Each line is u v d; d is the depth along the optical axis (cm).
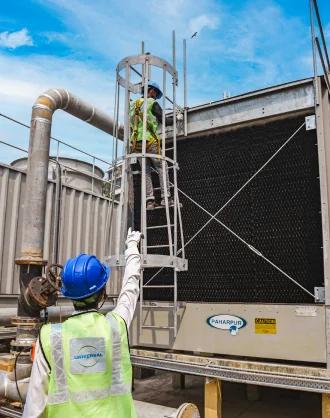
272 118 481
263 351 436
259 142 488
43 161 521
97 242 873
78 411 198
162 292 532
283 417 502
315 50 444
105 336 215
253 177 485
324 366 413
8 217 658
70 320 216
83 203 839
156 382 665
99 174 1107
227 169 508
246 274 476
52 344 204
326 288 412
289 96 464
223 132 516
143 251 445
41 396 202
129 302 247
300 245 446
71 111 605
